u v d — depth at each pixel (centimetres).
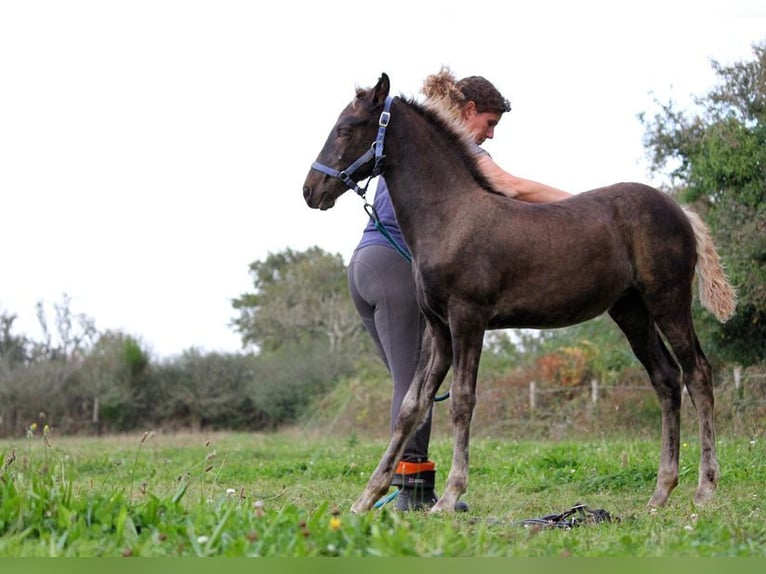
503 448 1179
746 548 352
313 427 2534
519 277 534
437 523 436
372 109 541
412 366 586
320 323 4722
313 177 545
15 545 339
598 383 1820
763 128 1426
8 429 3020
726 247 1407
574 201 567
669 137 1545
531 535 395
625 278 568
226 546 334
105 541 353
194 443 1931
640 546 371
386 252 594
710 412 583
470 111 635
